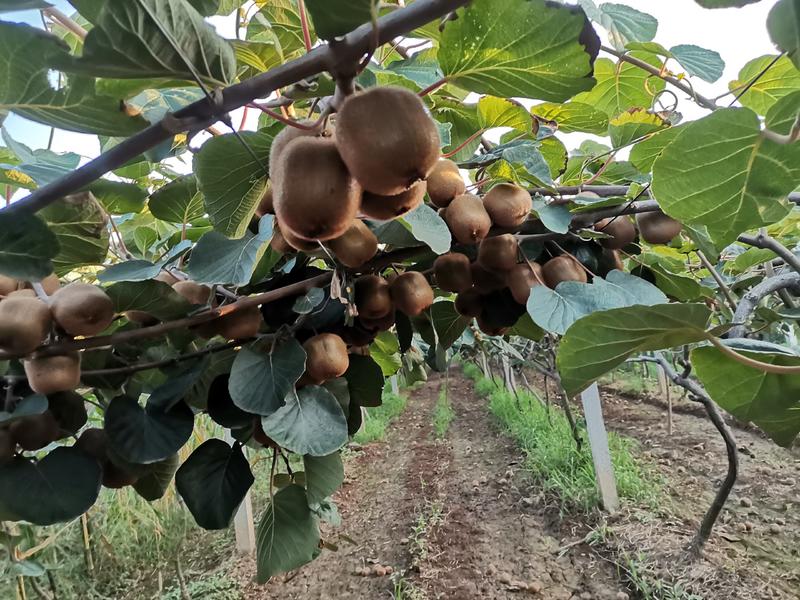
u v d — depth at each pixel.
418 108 0.61
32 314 0.87
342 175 0.64
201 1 0.69
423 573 3.36
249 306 1.08
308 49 0.80
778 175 0.74
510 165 1.17
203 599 3.22
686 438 5.28
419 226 0.90
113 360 1.13
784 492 3.83
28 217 0.67
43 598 2.61
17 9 0.53
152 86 0.62
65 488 0.94
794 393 0.95
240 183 0.88
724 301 2.06
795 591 2.72
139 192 1.10
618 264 1.20
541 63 0.68
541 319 0.93
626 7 1.54
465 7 0.62
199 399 1.31
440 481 5.06
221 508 1.09
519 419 6.40
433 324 1.49
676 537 3.29
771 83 1.28
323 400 1.07
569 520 3.76
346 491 5.29
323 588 3.37
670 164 0.76
